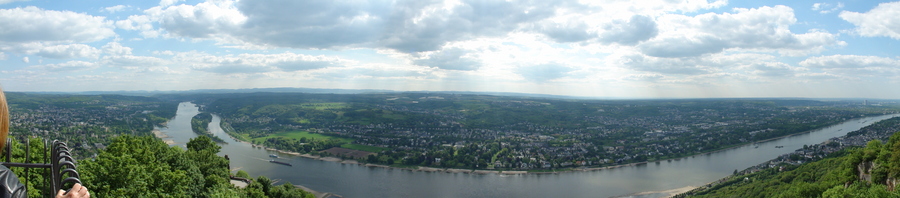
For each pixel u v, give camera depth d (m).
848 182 91.56
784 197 101.06
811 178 112.50
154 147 64.62
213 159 81.81
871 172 81.31
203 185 66.31
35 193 38.66
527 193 125.94
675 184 135.12
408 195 122.81
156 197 47.31
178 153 65.00
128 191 44.31
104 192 42.78
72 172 10.58
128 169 45.59
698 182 137.25
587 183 138.38
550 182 140.12
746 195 113.75
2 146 5.86
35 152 47.06
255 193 81.12
